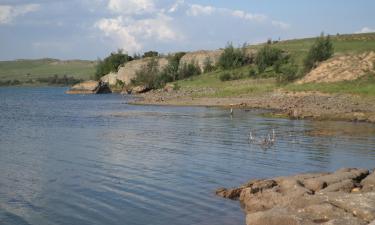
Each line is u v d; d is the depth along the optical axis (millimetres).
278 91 61719
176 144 27906
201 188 17391
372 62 62469
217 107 55875
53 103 75250
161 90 92438
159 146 27219
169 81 108875
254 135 31203
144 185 17906
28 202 15891
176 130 34781
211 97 66500
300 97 55281
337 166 21031
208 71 107688
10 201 16000
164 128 36188
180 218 14070
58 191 17203
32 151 25938
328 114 41469
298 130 33375
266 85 70500
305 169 20469
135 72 119312
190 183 18141
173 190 17141
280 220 12164
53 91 151500
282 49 106875
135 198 16188
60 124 40812
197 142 28594
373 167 20703
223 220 13812
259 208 14367
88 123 41219
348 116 40000
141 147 26922
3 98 97125
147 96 83312
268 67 93125
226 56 104188
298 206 13102
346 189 14297
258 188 15812
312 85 60219
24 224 13773
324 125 36125
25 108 63531
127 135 32375
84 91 112375
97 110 56625
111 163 22250
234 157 23422
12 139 31062
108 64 137875
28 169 21078
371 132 31891
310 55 76188
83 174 19969
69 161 22891
